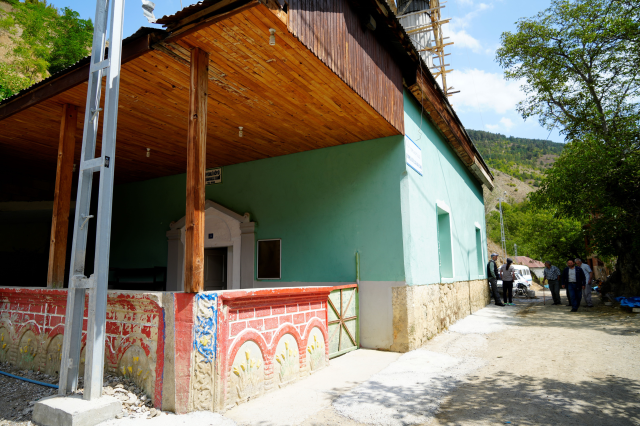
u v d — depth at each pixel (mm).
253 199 8391
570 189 12234
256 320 4238
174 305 3799
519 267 24375
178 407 3602
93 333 3547
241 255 8266
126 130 6699
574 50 14219
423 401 4043
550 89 15047
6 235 10297
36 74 21609
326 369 5336
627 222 11508
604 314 10055
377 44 6262
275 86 5191
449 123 9297
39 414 3438
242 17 3670
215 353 3723
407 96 7508
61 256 5609
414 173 7371
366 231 7066
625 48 12938
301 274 7586
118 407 3512
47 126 6508
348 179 7395
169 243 9312
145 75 4840
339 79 4988
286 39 4094
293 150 7859
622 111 13484
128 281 9766
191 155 4113
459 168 11773
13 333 5238
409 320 6449
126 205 10430
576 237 23844
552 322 9148
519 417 3584
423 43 17281
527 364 5445
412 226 6938
